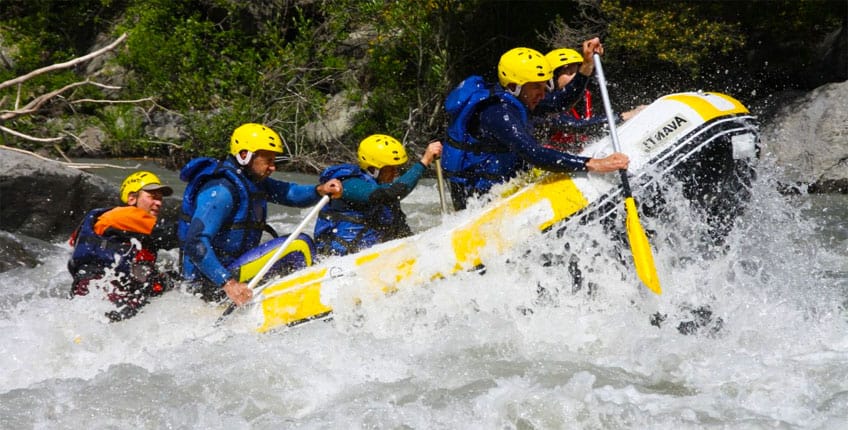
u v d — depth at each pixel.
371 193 7.84
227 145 22.28
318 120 23.52
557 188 7.36
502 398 5.97
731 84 21.56
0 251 10.73
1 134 21.41
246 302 7.16
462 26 23.84
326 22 23.95
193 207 7.38
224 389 6.33
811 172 16.06
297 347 6.93
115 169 21.16
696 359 6.72
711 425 5.56
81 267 7.78
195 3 25.08
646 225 7.47
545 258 7.30
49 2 25.86
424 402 5.99
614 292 7.36
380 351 6.89
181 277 7.77
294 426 5.70
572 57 8.89
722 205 7.71
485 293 7.25
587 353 6.91
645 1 19.70
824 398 5.97
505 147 7.87
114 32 24.80
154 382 6.43
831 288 8.52
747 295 7.79
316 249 7.98
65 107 24.11
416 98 23.92
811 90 19.66
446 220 7.64
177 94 22.72
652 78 21.62
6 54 25.48
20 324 7.62
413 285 7.27
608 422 5.68
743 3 19.64
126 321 7.51
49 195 12.59
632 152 7.45
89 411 6.00
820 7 19.62
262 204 7.57
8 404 6.09
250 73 22.91
